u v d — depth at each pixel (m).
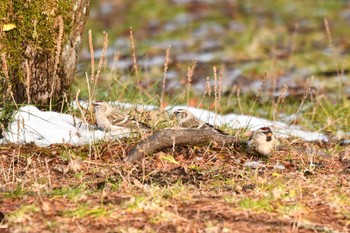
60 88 14.18
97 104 13.61
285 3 38.31
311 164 12.59
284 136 14.95
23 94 13.86
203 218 10.22
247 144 13.02
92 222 9.99
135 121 13.62
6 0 13.48
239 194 11.11
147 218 10.15
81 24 14.21
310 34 32.69
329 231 9.99
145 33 33.53
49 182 11.20
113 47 30.06
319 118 17.50
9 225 9.84
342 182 11.81
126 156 12.62
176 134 12.76
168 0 38.81
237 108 18.91
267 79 24.92
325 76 25.28
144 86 21.53
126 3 38.41
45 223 9.87
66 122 13.84
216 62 27.92
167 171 12.14
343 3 38.34
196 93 22.33
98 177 11.79
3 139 13.09
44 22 13.68
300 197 11.02
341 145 14.53
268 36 32.19
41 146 12.95
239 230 9.89
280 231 9.95
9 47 13.61
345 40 31.86
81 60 21.62
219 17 35.72
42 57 13.84
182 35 32.72
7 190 11.01
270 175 12.07
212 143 13.07
